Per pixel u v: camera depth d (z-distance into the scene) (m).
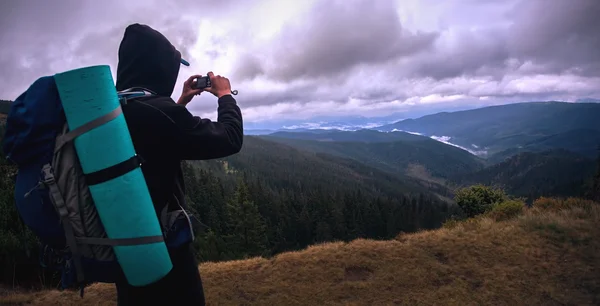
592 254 5.98
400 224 60.41
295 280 5.76
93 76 1.30
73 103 1.27
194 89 1.90
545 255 6.10
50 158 1.29
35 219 1.32
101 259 1.33
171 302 1.68
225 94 1.85
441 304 4.87
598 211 8.37
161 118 1.43
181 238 1.62
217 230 46.38
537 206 10.58
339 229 59.03
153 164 1.48
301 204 68.06
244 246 36.22
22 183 1.33
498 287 5.19
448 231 7.73
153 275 1.39
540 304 4.71
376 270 5.98
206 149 1.56
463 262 6.07
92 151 1.26
